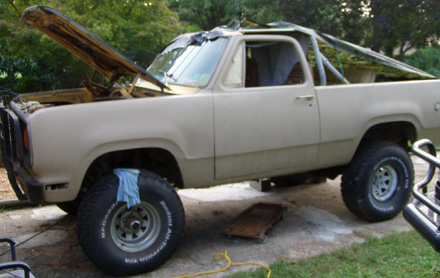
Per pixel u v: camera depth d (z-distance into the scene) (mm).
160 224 3738
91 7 8742
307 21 15031
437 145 5324
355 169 4680
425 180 3020
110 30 8516
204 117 3846
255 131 4086
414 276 3398
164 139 3678
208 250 4195
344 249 3992
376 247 4047
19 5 8477
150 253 3686
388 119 4762
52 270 3809
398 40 15438
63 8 8281
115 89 4996
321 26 14750
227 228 4418
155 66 5160
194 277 3646
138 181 3615
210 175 3990
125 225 3668
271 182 6508
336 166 5023
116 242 3613
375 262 3738
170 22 10031
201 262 3928
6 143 3859
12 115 3449
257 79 4414
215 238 4500
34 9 3475
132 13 9289
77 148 3400
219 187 6453
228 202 5734
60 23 3656
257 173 4238
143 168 4207
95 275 3717
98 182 3570
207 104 3859
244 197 5953
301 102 4293
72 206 4980
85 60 4633
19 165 3611
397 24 14500
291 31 4512
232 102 3979
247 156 4109
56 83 11320
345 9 14664
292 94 4258
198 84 4066
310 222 4918
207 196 6004
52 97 4762
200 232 4680
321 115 4398
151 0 9344
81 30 3506
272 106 4156
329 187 6414
